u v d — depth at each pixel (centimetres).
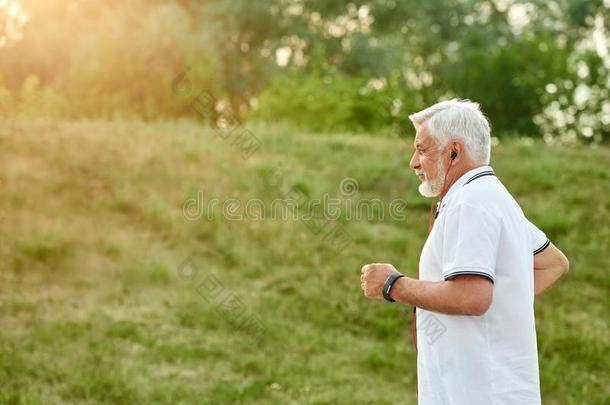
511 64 2517
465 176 419
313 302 1105
